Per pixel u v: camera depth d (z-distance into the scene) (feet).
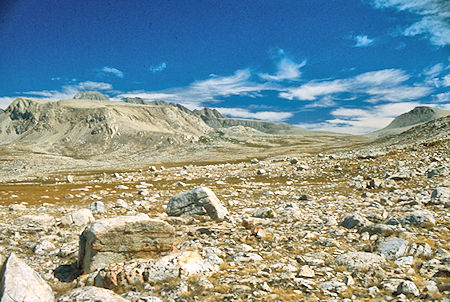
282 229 55.06
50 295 26.00
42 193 144.97
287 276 32.30
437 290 27.25
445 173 114.42
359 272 32.86
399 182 113.70
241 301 26.45
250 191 125.08
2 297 23.02
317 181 149.38
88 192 145.79
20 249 50.08
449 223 48.67
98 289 25.99
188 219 64.69
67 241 54.80
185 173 226.79
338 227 53.98
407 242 38.88
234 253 41.45
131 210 89.20
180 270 32.35
